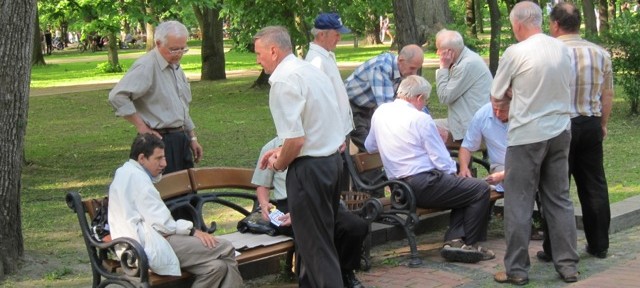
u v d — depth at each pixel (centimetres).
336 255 530
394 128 649
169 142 632
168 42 618
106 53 5625
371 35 4972
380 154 663
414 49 737
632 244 695
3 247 650
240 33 2109
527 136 571
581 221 738
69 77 3281
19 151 662
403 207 646
